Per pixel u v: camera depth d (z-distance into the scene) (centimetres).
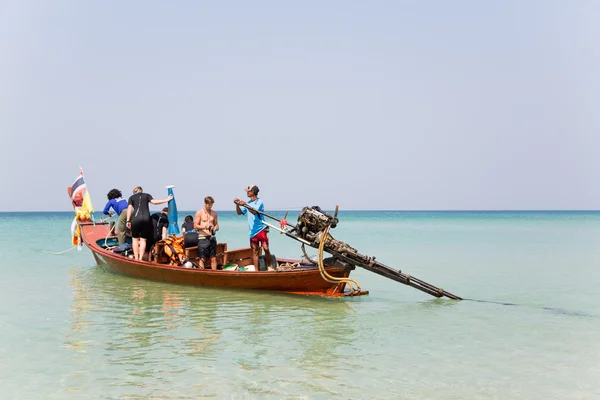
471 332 857
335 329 871
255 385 599
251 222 1216
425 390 590
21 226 5772
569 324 914
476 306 1088
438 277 1511
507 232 4591
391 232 4666
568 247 2655
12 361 680
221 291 1223
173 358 696
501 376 639
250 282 1199
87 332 833
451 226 6494
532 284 1374
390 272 1138
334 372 648
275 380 616
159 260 1365
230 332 843
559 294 1226
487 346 772
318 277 1145
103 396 563
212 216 1281
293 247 2622
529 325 905
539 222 8381
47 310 1005
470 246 2739
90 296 1158
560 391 592
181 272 1251
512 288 1311
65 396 564
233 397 563
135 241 1369
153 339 793
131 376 625
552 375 643
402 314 995
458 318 963
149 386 593
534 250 2450
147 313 985
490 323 925
